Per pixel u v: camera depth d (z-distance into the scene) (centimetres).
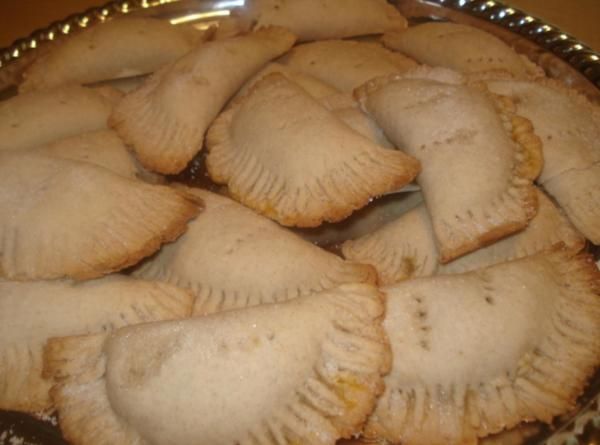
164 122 33
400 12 41
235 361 21
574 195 28
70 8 48
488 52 35
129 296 26
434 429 23
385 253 29
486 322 23
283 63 38
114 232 27
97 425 23
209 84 33
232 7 41
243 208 29
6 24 47
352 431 21
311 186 28
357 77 35
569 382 23
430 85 30
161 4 42
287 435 22
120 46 38
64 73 38
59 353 24
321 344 23
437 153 28
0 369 25
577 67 34
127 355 22
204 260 27
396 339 23
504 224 26
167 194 28
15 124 33
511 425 23
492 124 28
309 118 29
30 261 26
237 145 31
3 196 27
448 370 23
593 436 22
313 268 27
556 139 29
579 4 44
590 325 24
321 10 39
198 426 21
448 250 26
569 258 26
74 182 27
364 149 28
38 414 25
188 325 23
